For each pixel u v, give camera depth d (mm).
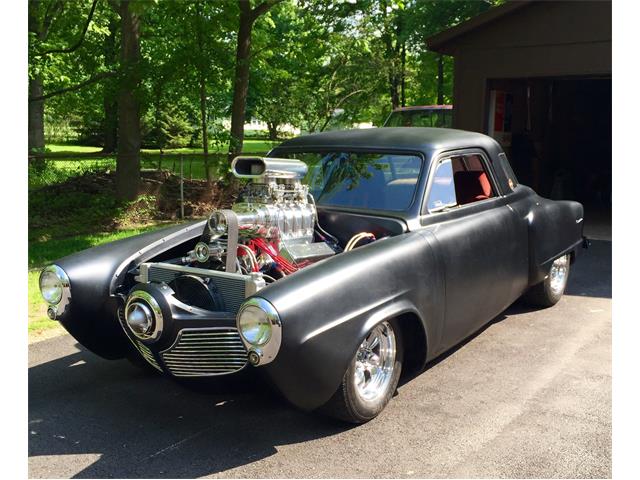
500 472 3119
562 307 5895
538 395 4000
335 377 3252
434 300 3914
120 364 4613
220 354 3369
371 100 20672
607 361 4559
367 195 4414
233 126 12867
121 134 10961
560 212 5625
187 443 3439
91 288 3863
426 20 19391
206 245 3750
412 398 3973
